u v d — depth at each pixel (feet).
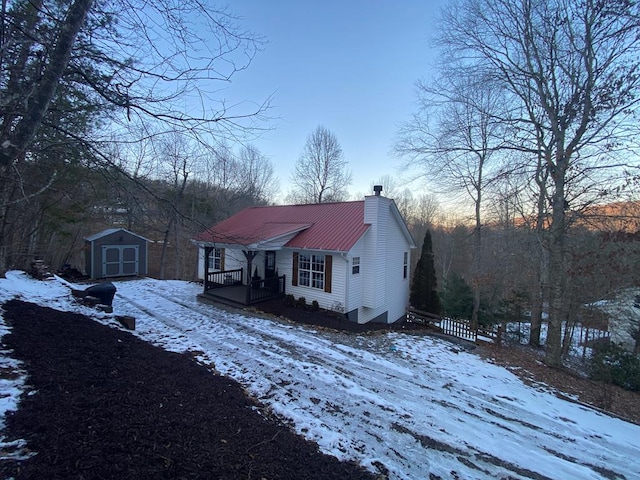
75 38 11.85
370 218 41.24
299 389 17.61
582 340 53.78
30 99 11.04
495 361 30.53
